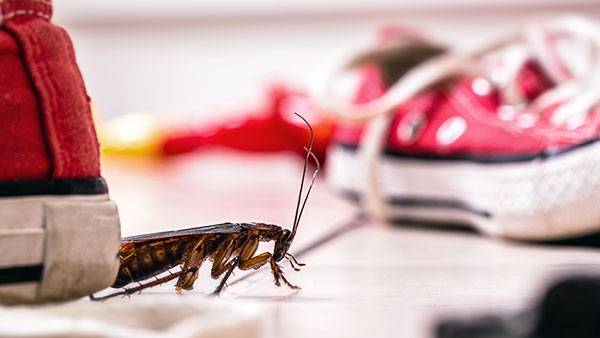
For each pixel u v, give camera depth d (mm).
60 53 308
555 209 419
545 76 472
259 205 670
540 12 993
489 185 444
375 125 495
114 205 312
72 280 305
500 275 362
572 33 466
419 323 292
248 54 1129
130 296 325
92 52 1154
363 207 521
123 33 1147
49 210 302
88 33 1147
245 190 841
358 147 517
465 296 327
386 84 513
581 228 417
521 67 469
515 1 996
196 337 251
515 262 390
